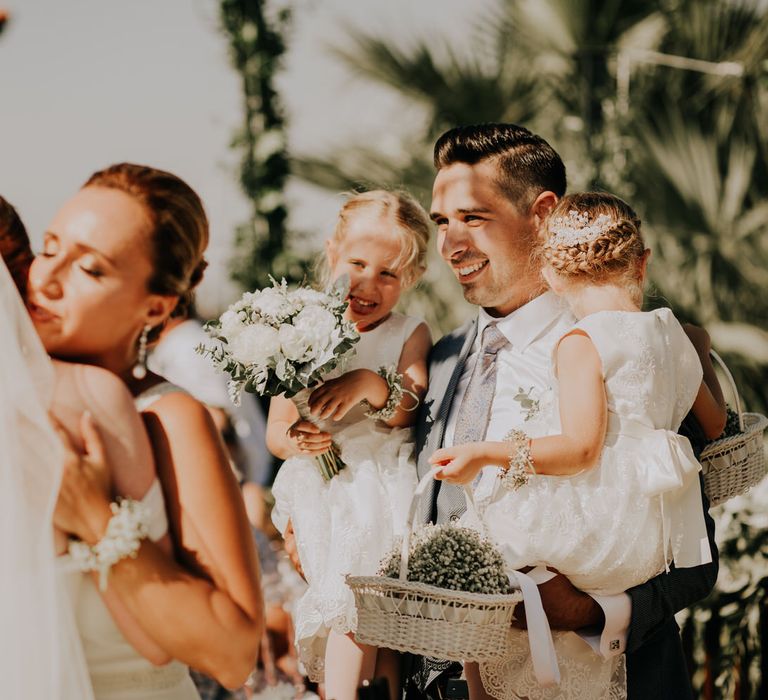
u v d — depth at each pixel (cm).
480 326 295
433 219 295
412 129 830
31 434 172
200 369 427
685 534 248
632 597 246
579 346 247
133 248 189
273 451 305
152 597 181
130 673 188
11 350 172
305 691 442
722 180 777
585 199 265
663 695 260
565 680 246
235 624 188
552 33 809
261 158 838
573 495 245
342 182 805
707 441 279
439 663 279
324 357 256
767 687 362
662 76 823
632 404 245
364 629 231
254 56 844
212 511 194
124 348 199
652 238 756
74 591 181
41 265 190
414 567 230
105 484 179
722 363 288
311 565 279
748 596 358
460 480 241
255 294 270
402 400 300
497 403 280
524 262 285
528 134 292
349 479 289
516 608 244
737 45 809
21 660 169
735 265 746
